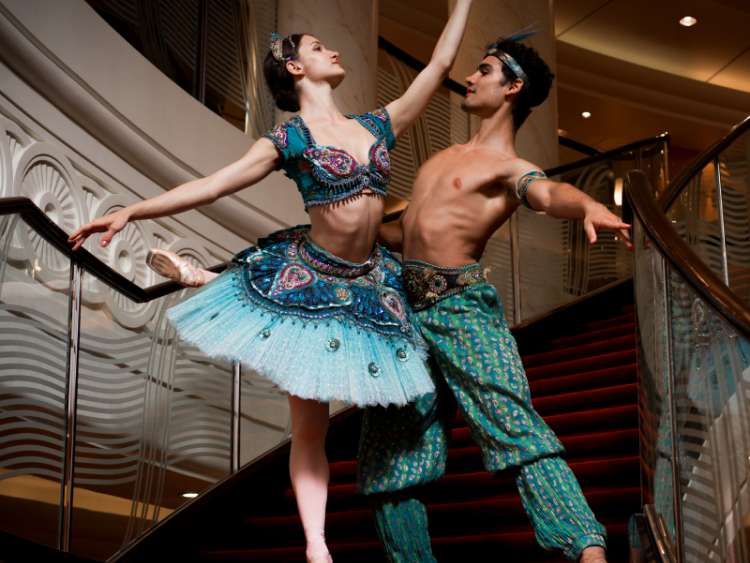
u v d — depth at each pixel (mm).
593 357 5996
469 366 2971
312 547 2922
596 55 14812
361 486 3113
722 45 15016
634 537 3068
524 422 2889
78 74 5492
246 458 4934
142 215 2904
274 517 4609
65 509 3725
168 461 4461
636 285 3535
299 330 2840
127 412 4289
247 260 2998
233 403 4875
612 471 4125
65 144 5480
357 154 3051
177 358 4633
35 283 3805
